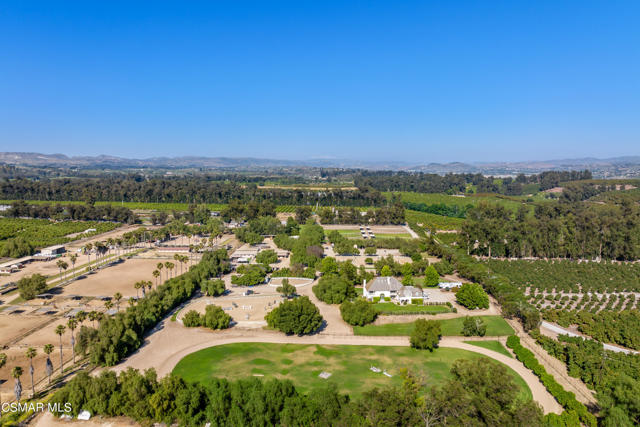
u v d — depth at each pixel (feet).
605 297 568.41
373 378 351.87
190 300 561.43
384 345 426.92
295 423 272.51
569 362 383.04
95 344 371.97
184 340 432.66
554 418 284.41
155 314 479.41
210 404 284.00
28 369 364.17
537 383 355.15
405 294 559.79
